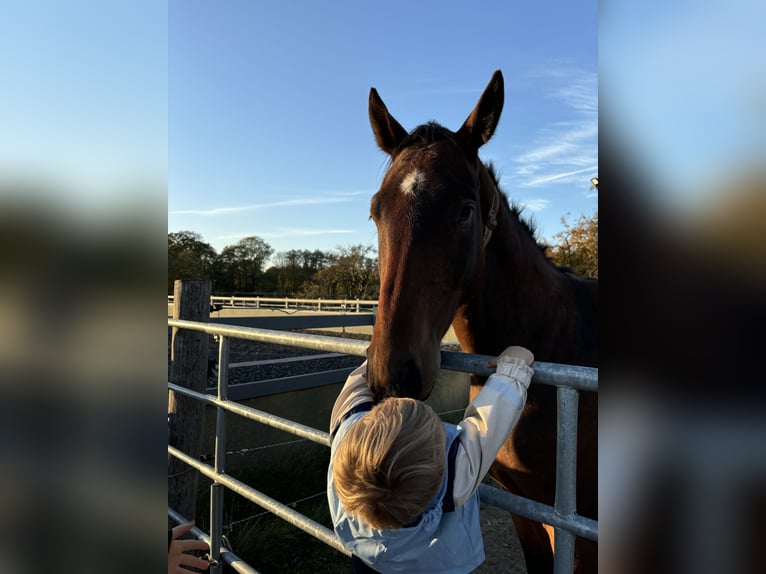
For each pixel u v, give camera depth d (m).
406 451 1.03
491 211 1.73
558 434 1.21
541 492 1.87
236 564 2.13
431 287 1.41
